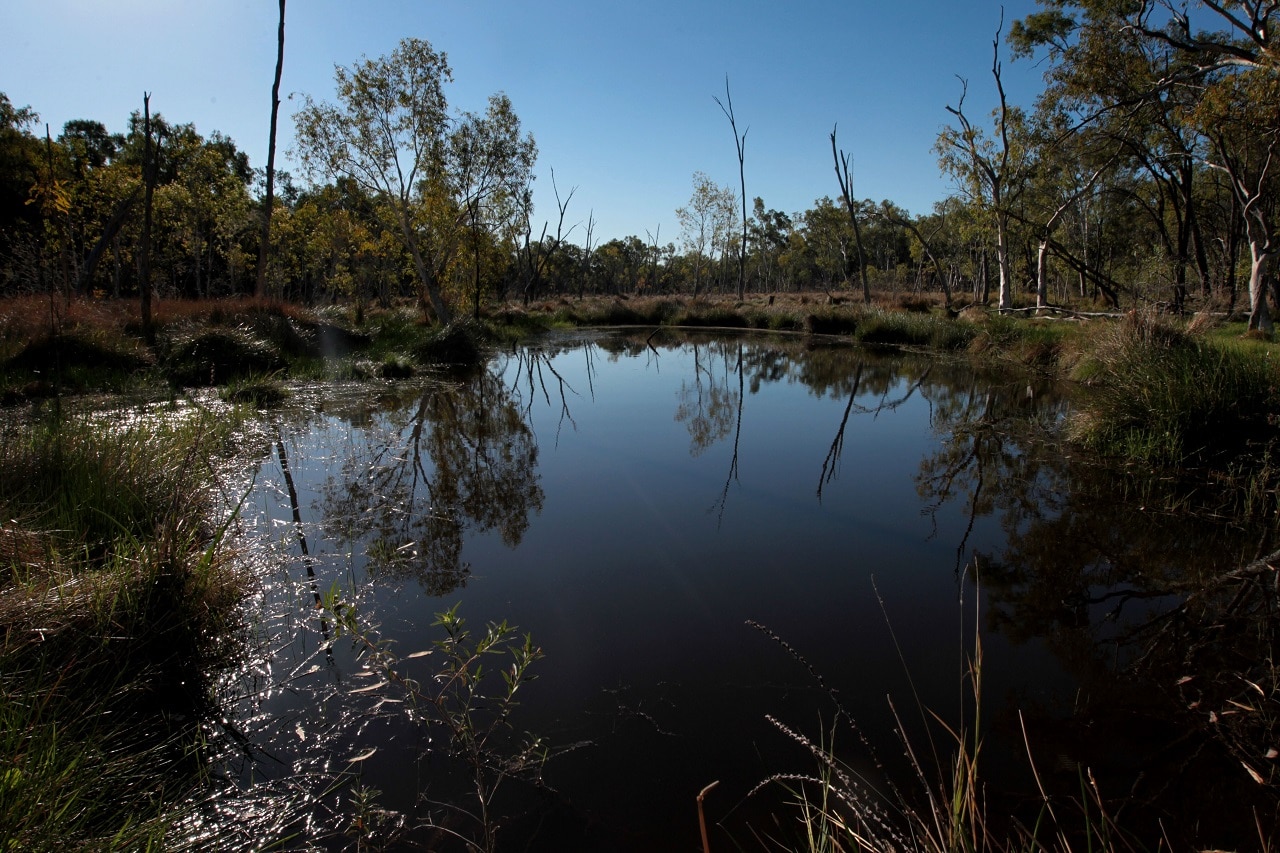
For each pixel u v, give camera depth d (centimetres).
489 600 377
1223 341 963
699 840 209
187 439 547
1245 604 368
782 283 6444
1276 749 245
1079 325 1402
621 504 554
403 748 251
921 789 231
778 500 563
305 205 2739
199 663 288
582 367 1539
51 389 793
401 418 881
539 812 220
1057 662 315
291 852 201
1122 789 232
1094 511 515
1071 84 1730
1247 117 1209
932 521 509
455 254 2225
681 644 329
